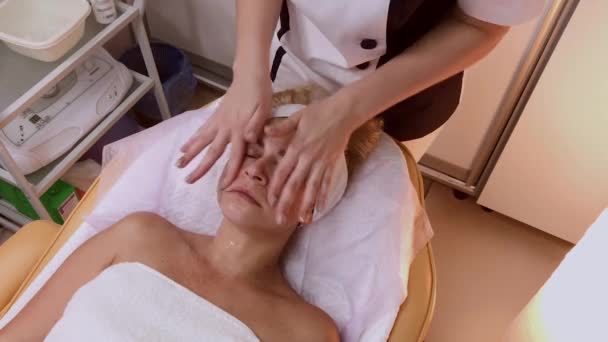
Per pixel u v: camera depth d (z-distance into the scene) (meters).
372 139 1.01
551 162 1.41
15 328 0.94
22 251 1.07
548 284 1.04
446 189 1.74
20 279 1.05
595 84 1.20
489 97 1.38
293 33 0.98
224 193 0.91
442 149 1.59
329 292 1.02
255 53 0.87
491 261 1.61
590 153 1.33
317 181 0.79
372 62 0.96
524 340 1.13
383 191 1.01
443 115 1.08
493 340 1.47
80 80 1.47
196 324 0.89
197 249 1.01
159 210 1.12
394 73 0.84
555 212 1.52
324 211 0.99
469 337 1.48
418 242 1.03
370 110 0.83
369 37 0.89
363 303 0.97
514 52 1.26
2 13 1.30
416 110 1.04
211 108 1.12
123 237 1.00
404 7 0.81
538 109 1.31
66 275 0.98
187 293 0.93
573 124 1.30
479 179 1.62
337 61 0.95
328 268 1.03
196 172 0.84
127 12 1.39
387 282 0.96
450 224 1.67
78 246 1.04
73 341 0.86
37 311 0.95
